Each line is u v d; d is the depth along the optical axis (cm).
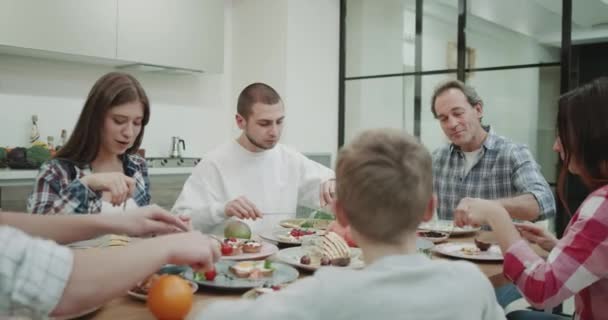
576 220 112
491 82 367
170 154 383
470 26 375
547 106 342
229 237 152
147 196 187
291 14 396
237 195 208
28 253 59
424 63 399
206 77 409
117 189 141
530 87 349
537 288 109
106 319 86
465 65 378
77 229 94
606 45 376
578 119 113
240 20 424
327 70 435
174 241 76
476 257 135
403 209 77
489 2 366
